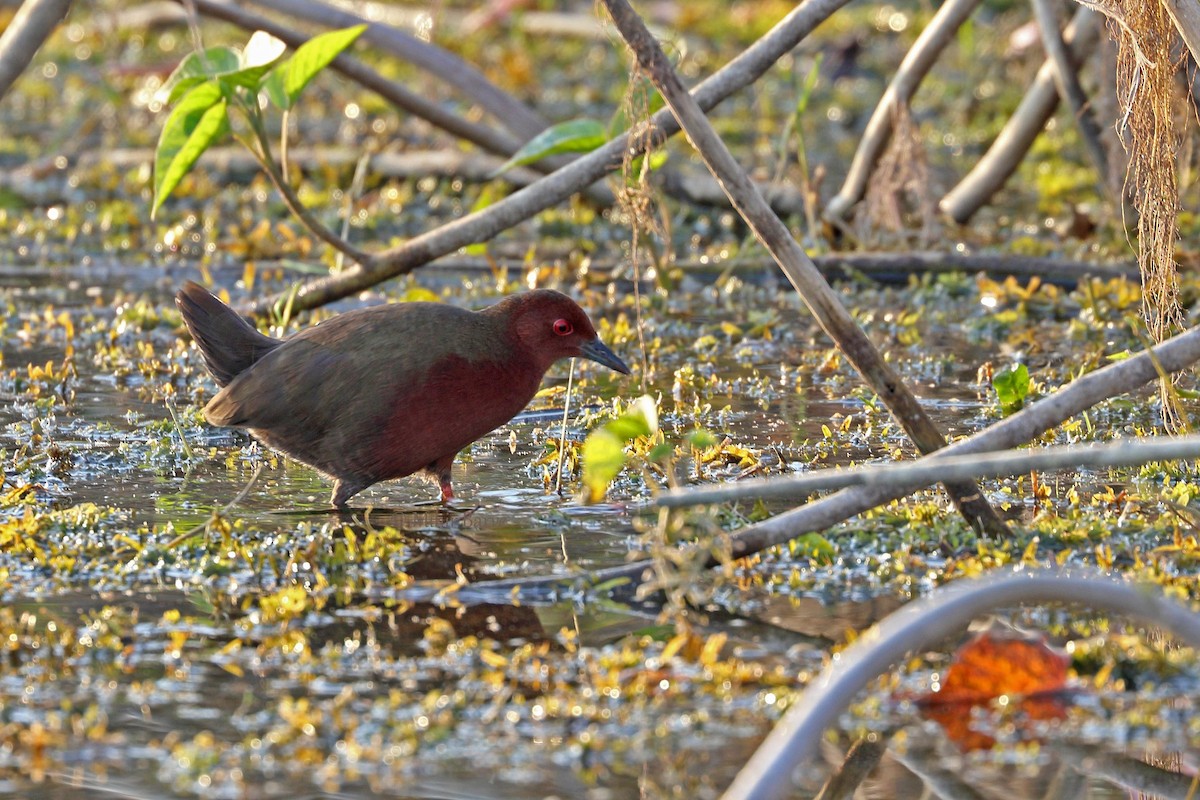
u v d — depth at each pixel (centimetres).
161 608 826
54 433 1187
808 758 667
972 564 855
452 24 3002
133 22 3033
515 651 766
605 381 1369
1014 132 1856
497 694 714
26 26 1337
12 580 865
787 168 2261
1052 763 662
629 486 1059
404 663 750
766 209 838
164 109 2661
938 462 705
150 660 754
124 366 1405
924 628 624
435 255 1327
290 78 1252
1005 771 657
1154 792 638
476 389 1008
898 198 1819
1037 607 824
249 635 789
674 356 1462
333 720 689
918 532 916
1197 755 667
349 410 991
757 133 2608
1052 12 1664
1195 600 805
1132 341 1440
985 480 1055
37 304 1694
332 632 794
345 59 1800
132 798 623
